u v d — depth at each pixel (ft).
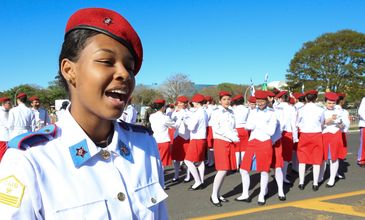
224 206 18.33
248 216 16.42
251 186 22.80
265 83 56.59
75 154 3.29
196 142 22.20
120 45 3.37
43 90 108.99
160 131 22.74
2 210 2.86
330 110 22.15
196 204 18.83
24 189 2.91
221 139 18.31
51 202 3.01
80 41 3.31
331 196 19.60
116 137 3.66
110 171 3.42
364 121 28.17
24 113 26.00
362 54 124.98
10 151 3.10
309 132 21.34
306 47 135.54
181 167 29.48
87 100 3.31
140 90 126.72
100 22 3.33
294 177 25.41
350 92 124.67
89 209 3.14
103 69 3.26
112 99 3.32
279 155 19.53
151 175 3.92
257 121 18.48
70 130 3.40
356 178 24.30
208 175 26.78
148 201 3.67
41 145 3.21
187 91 139.64
